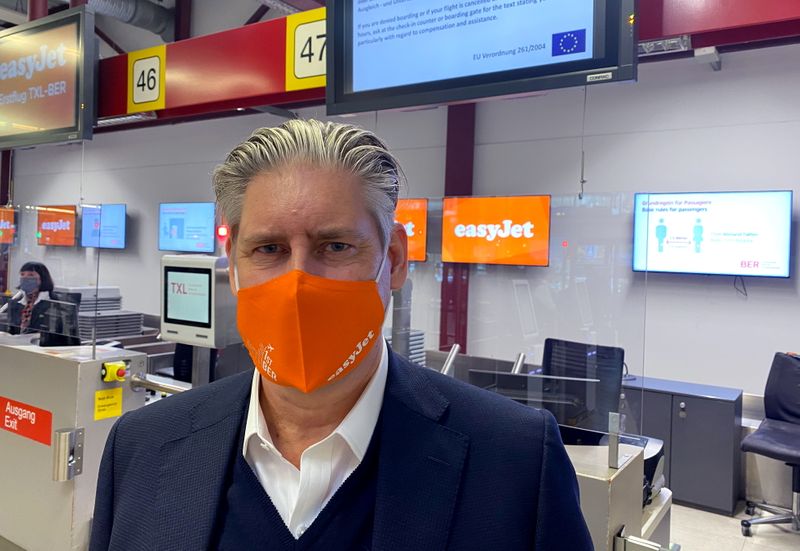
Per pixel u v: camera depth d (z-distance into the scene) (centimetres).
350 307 64
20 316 233
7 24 748
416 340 197
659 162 438
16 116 318
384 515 63
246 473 70
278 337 64
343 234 63
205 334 206
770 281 398
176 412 80
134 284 770
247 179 65
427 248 193
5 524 215
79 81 287
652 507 175
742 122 405
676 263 421
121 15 650
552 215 174
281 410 72
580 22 174
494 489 65
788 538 335
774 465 377
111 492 79
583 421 168
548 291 176
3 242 244
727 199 402
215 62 308
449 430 69
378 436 69
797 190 388
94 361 195
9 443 214
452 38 198
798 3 177
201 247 680
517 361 183
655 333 440
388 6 211
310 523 66
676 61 428
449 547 62
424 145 554
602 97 461
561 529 65
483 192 520
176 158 722
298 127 65
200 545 67
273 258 67
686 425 374
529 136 497
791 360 365
